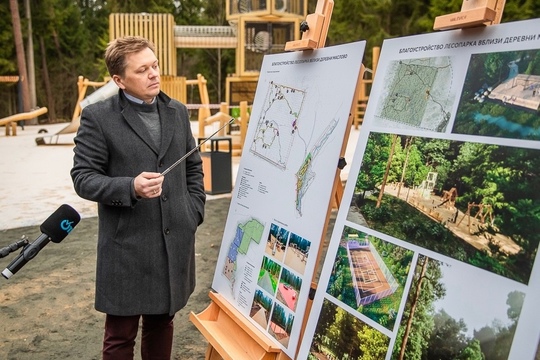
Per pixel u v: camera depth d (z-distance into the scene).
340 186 1.99
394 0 19.59
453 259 1.43
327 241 4.70
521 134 1.33
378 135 1.74
